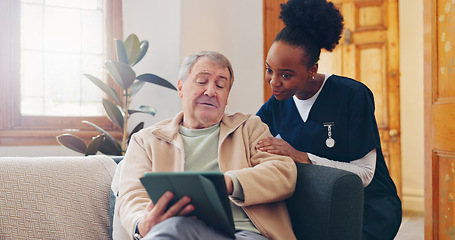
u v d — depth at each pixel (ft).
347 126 5.82
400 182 13.85
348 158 5.79
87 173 5.72
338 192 4.42
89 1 11.52
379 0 13.83
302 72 5.44
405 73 15.16
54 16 11.18
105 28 11.51
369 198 5.72
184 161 5.14
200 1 11.50
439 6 7.30
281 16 5.64
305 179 4.82
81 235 5.39
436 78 7.43
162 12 11.38
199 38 11.50
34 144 10.41
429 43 7.50
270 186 4.66
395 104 13.83
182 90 5.35
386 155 13.97
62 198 5.41
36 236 5.15
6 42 10.36
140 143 5.33
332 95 5.94
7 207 5.11
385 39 13.82
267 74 5.68
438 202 7.44
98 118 11.37
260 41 11.86
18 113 10.54
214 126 5.40
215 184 3.41
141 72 11.44
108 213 5.65
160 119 11.34
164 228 3.64
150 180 3.59
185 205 3.87
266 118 6.63
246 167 5.09
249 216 4.66
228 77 5.27
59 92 11.22
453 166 7.03
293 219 4.94
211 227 3.93
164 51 11.35
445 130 7.15
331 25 5.48
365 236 5.23
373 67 13.96
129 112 9.87
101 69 11.60
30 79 10.92
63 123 11.00
